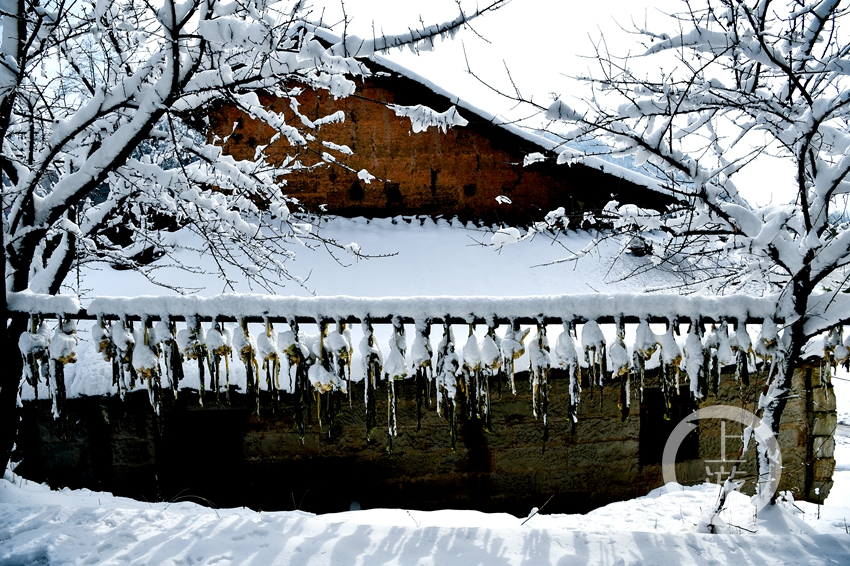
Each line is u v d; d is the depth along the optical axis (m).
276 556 3.30
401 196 9.63
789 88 4.50
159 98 4.59
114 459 5.99
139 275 8.05
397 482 6.20
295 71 5.26
